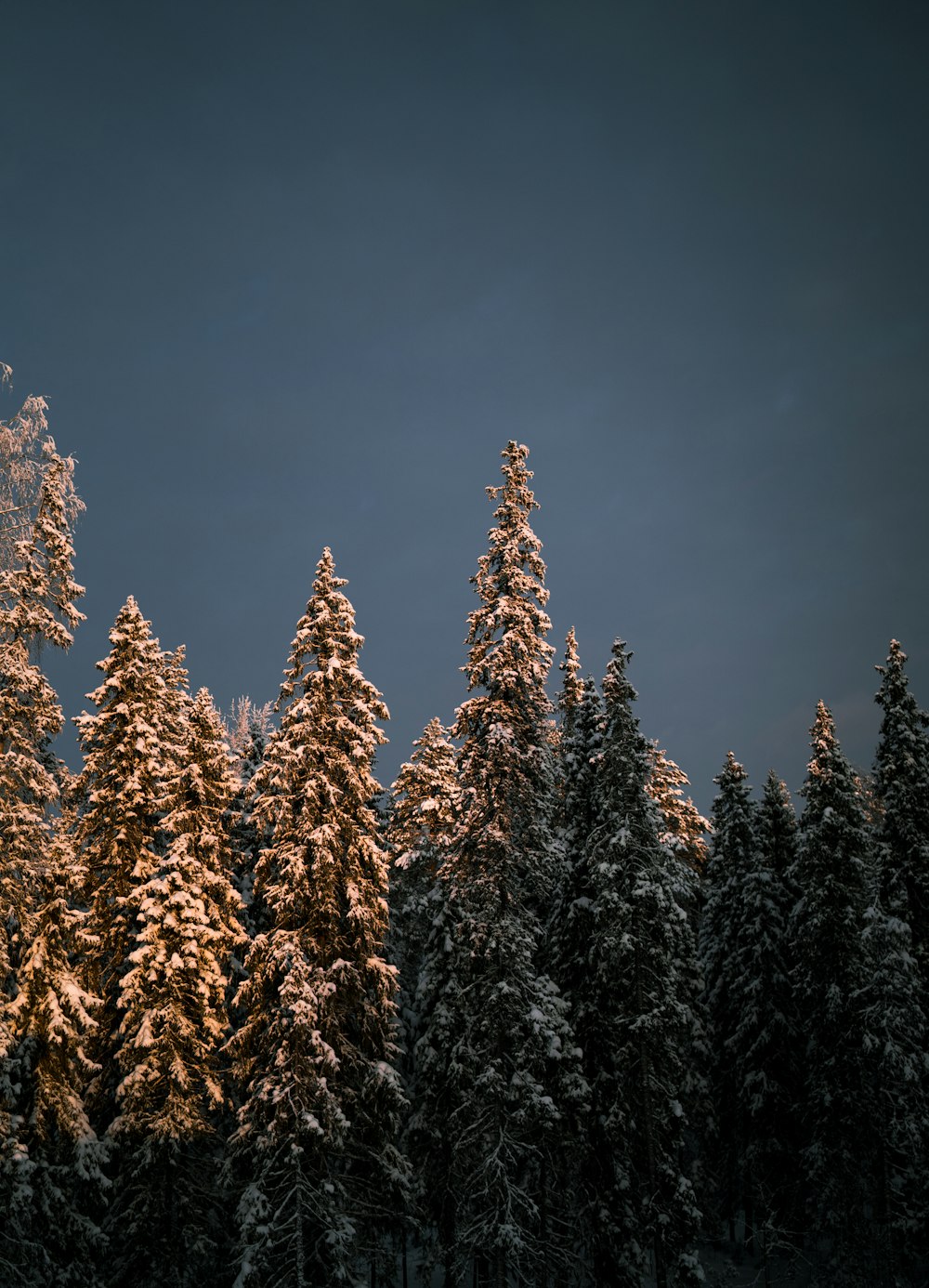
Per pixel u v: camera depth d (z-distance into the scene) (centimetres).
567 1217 2564
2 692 2012
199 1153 2425
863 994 2895
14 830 1977
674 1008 2539
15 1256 2011
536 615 2609
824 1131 2970
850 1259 2814
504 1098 2255
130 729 2514
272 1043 2200
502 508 2662
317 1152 2125
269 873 2455
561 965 2769
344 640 2575
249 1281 1942
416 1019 2933
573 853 2838
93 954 2428
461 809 2555
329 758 2434
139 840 2530
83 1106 2208
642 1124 2536
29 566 2052
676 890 2691
